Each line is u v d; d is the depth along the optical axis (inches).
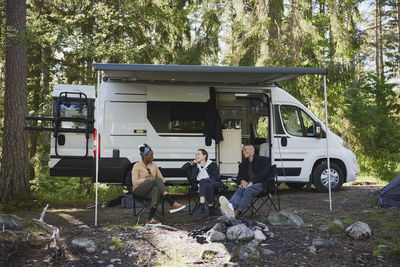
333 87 430.0
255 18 422.0
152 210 198.1
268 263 143.7
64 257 146.9
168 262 143.7
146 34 432.5
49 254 150.3
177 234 177.5
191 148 271.9
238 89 283.6
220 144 288.4
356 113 477.1
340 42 419.5
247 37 422.0
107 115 262.4
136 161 262.7
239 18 421.7
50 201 277.9
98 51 360.8
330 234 173.9
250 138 330.3
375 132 485.1
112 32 404.8
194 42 452.8
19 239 156.0
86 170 255.8
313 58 402.9
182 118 272.7
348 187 333.4
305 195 289.4
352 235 167.3
